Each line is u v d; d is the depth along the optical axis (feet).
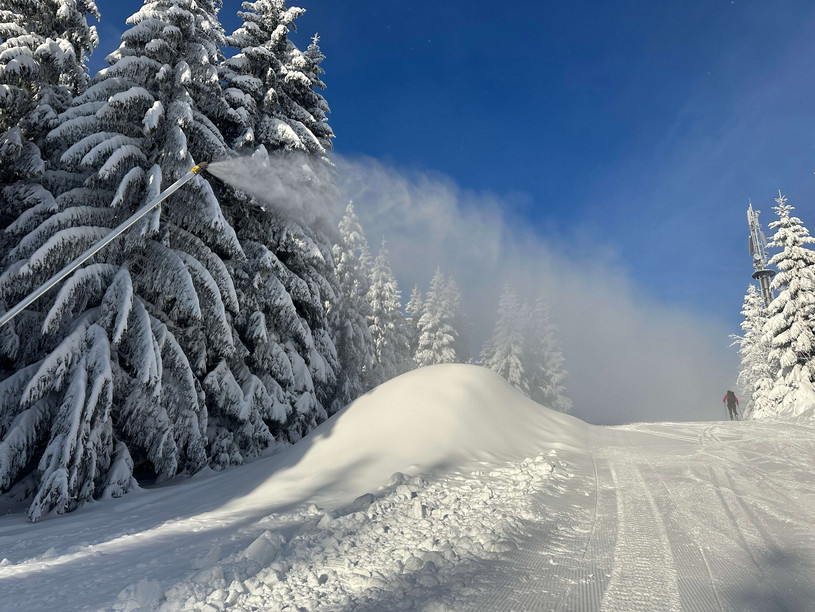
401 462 28.81
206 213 38.88
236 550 16.35
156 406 36.27
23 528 26.32
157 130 39.40
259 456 44.50
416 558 14.29
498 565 13.82
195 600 12.19
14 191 38.60
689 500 20.79
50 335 35.81
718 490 22.27
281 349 47.78
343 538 16.63
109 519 26.17
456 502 20.98
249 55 51.13
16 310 16.02
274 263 46.85
